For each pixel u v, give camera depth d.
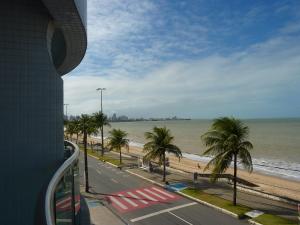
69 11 16.56
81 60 28.33
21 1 17.97
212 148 30.27
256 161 68.06
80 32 20.25
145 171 50.66
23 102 17.94
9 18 17.67
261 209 29.69
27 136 18.05
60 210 14.27
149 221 28.20
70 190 17.58
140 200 34.78
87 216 28.97
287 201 31.75
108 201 34.75
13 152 17.61
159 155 43.22
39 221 7.83
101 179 46.19
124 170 52.78
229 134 29.61
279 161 67.94
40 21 18.59
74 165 19.16
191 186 39.44
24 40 18.03
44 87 18.72
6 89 17.50
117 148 59.84
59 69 31.95
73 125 101.12
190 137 148.38
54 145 19.31
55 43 24.77
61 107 20.41
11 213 17.42
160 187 40.31
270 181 46.62
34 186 18.12
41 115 18.61
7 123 17.47
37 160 18.41
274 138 119.81
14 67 17.72
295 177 50.59
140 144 121.88
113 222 28.06
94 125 67.94
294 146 93.62
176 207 31.77
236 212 28.64
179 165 61.41
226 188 38.25
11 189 17.50
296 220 26.44
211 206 31.25
